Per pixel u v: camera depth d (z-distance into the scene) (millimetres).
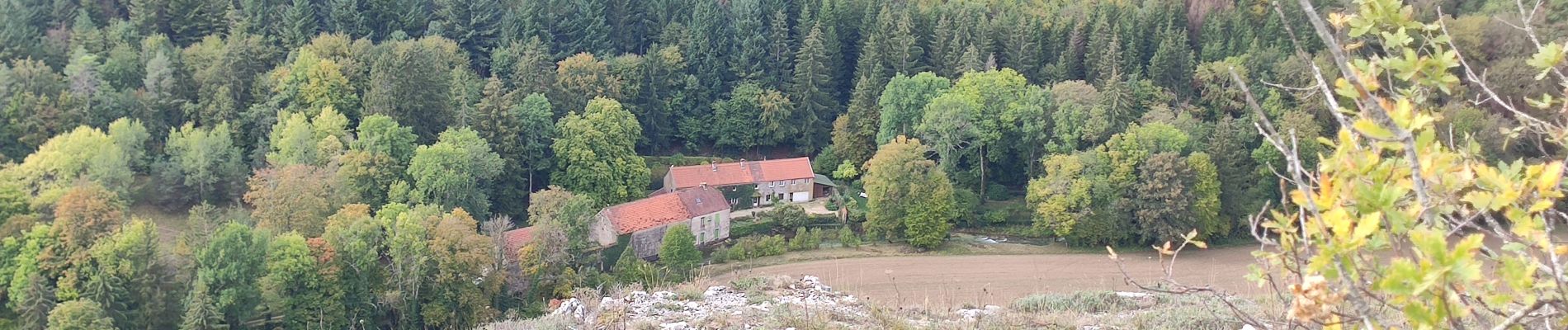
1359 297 5746
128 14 74062
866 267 51969
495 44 76188
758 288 24469
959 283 47531
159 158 57219
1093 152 57938
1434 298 5512
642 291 23281
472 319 39531
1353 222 5844
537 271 42344
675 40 77125
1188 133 59438
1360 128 5570
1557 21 53719
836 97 78062
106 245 37219
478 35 76000
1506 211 6445
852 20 79750
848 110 71000
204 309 35281
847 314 19719
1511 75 50906
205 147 56062
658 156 72562
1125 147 56562
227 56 62188
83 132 53000
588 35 76312
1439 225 6164
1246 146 62094
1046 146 62812
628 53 76812
